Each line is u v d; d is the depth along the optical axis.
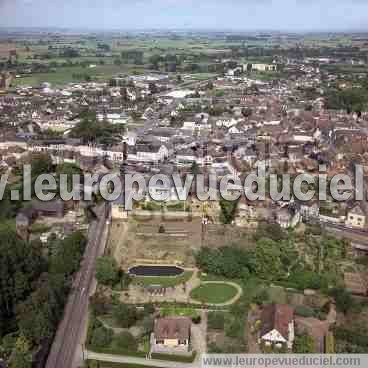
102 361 174.75
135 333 189.88
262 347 180.12
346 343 183.88
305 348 177.38
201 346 182.12
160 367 171.75
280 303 199.62
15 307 191.50
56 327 191.75
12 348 175.75
